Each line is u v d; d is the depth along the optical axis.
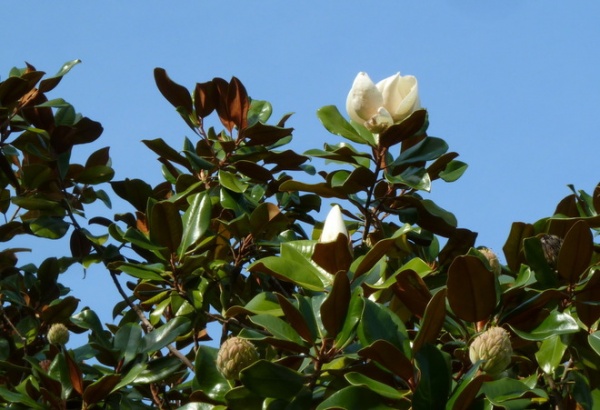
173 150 5.71
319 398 3.85
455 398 3.32
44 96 6.02
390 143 4.73
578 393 3.97
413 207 5.18
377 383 3.58
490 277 3.72
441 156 4.99
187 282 5.08
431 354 3.49
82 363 4.72
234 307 4.02
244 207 5.46
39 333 5.72
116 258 5.66
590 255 4.04
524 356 4.37
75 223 5.76
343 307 3.70
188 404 4.01
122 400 4.55
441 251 5.21
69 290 6.22
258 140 5.62
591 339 3.73
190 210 4.99
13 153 5.99
